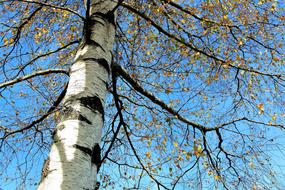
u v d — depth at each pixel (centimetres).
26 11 565
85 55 384
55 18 600
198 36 551
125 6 506
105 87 368
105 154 533
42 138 462
